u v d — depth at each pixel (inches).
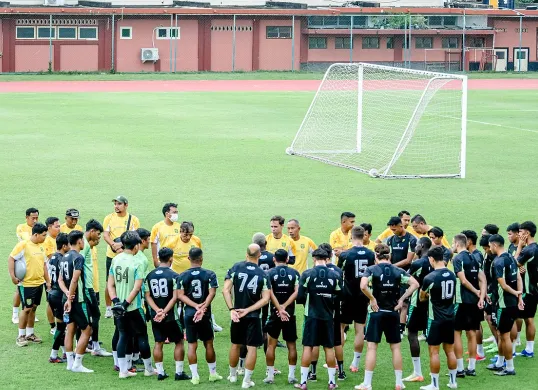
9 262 690.2
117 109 2224.4
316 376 650.8
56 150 1573.6
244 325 622.2
